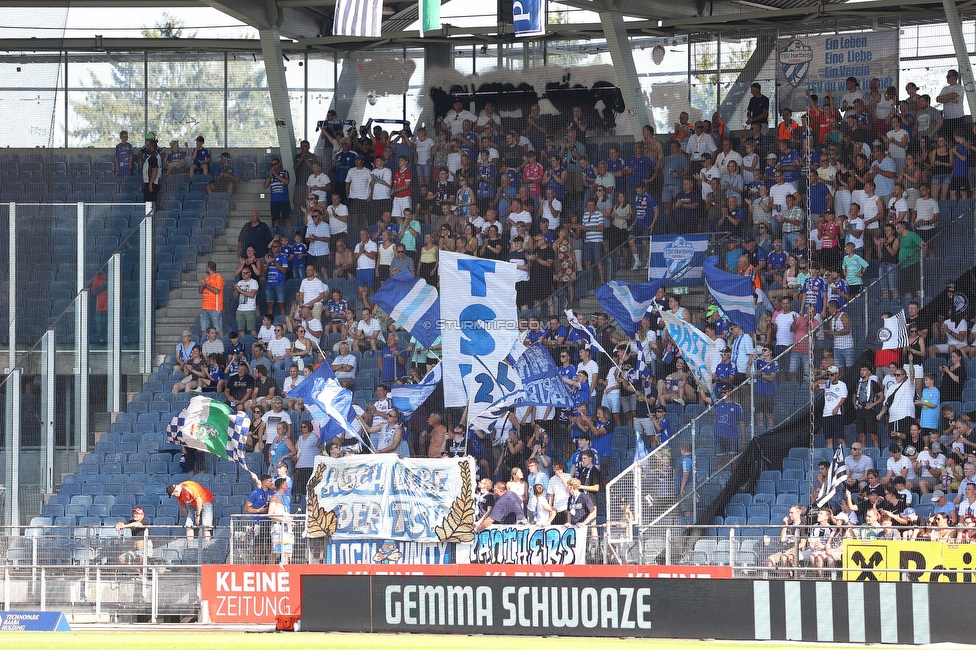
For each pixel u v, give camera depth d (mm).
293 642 45875
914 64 69688
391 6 79125
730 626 45969
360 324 71375
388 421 64812
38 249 63156
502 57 77750
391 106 79625
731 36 73938
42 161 63094
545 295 70312
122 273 70688
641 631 46875
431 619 49500
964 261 62500
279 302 74312
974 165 66750
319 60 81375
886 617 44250
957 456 56844
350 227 75875
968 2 69875
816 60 71562
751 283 64938
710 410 59156
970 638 43188
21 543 57062
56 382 65000
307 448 64812
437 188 76125
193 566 55156
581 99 76062
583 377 63656
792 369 61062
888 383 59469
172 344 73562
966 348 60531
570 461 61344
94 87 83625
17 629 54531
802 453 59375
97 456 66938
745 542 52562
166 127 83250
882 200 66688
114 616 55438
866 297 61625
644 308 65938
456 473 58438
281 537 57719
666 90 74938
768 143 71250
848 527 50812
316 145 79812
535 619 48219
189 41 82500
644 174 71875
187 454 66500
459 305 65625
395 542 58375
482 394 64562
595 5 72750
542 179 74562
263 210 80250
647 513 56906
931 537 50656
